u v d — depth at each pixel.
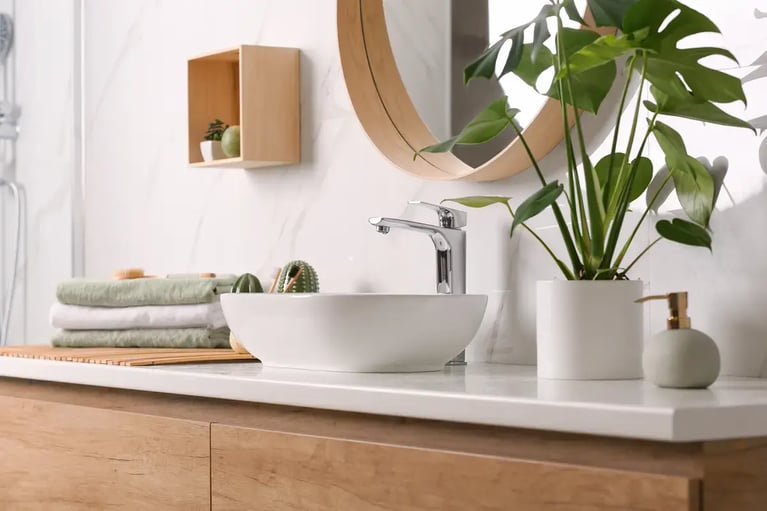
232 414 1.48
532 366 1.72
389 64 1.96
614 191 1.43
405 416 1.22
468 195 1.86
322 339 1.50
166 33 2.55
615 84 1.64
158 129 2.57
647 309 1.58
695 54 1.36
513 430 1.14
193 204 2.46
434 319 1.51
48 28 2.79
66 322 2.13
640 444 1.04
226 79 2.33
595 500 1.04
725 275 1.50
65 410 1.74
